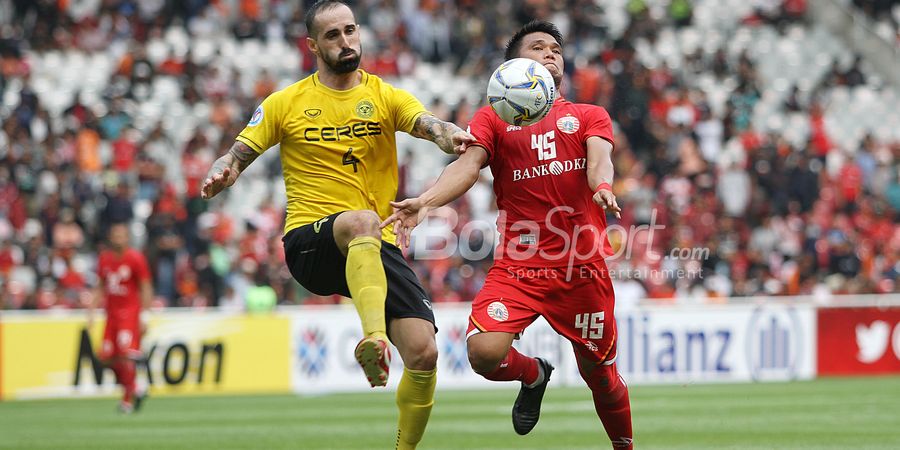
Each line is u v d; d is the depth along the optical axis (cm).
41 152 7138
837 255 7244
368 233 2072
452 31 8675
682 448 3141
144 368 5591
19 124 7194
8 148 7069
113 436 3728
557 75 2305
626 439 2369
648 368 5862
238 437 3634
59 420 4356
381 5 8638
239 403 5059
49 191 7044
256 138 2180
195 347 5672
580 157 2238
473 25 8694
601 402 2333
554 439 3409
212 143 7512
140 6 8494
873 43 9612
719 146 8262
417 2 8712
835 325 6175
